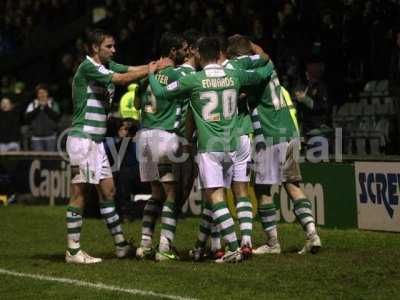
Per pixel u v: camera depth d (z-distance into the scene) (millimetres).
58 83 48812
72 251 20453
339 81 31828
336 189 25625
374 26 31125
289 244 22906
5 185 37094
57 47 52125
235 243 19656
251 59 20438
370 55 31672
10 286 17844
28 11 54531
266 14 35531
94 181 20312
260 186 21172
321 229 25562
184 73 20297
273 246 21250
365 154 26641
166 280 17766
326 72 31766
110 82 19859
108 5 47125
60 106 45156
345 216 25453
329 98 29891
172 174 20500
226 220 19547
